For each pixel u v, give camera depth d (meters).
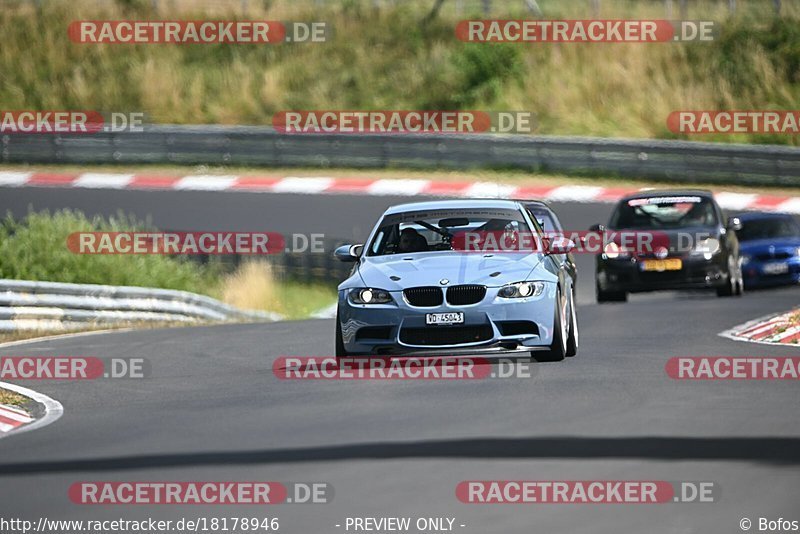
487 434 29.39
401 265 42.59
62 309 69.69
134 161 142.38
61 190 127.44
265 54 172.38
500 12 173.88
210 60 172.12
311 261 95.94
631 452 26.80
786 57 162.50
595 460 26.03
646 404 33.53
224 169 140.50
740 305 66.88
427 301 41.12
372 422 31.72
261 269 93.12
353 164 139.50
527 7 175.25
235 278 93.06
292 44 173.25
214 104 164.12
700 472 24.73
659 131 152.62
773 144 149.25
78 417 35.66
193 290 89.00
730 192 129.12
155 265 88.06
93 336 63.62
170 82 167.00
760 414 31.66
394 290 41.31
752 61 161.50
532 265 42.41
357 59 169.75
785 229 88.69
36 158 142.12
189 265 92.00
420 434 29.69
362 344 41.66
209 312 82.19
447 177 135.50
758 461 25.66
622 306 69.88
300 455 27.61
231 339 58.00
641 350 46.34
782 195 127.38
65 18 178.38
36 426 34.38
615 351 46.19
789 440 27.92
